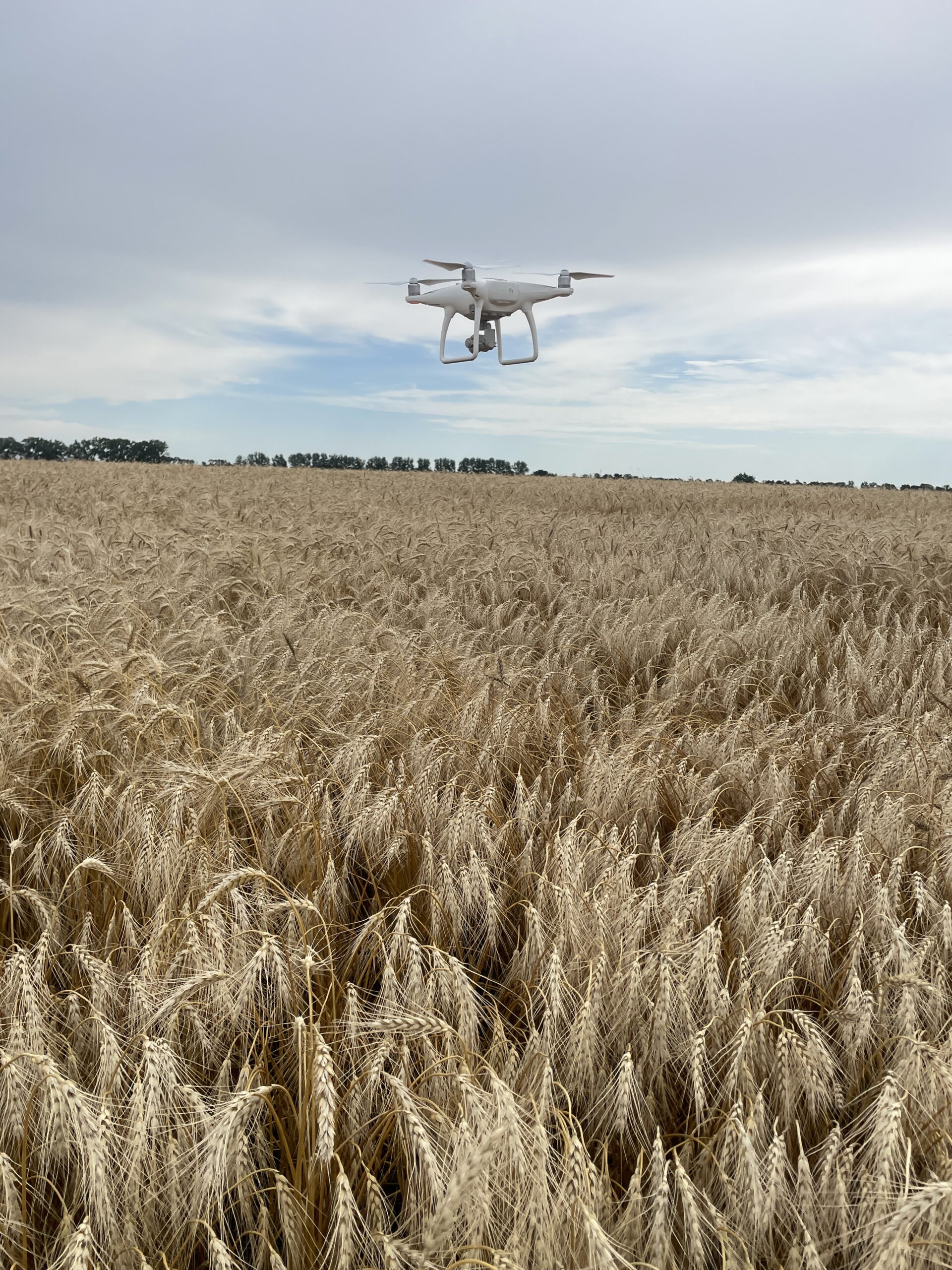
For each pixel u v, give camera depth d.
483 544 10.78
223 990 2.35
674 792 3.91
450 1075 1.96
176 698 4.48
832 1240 1.71
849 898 2.96
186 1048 2.33
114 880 2.97
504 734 4.31
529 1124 1.86
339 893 3.23
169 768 3.24
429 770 3.77
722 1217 1.77
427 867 3.16
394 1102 2.03
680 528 13.94
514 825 3.60
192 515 14.62
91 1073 2.24
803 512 18.19
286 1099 2.25
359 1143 2.01
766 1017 2.21
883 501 24.67
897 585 8.38
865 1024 2.23
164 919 2.65
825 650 6.38
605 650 6.36
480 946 3.10
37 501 18.28
